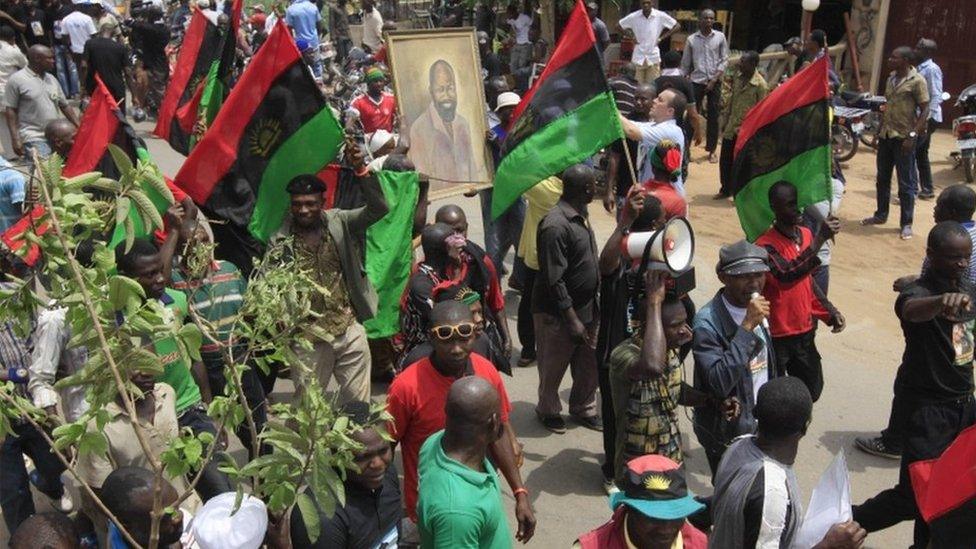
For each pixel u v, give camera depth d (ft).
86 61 49.88
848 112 47.16
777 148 20.75
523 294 25.23
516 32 62.59
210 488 14.21
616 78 42.09
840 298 31.12
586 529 18.42
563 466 20.59
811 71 20.02
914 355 16.65
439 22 69.87
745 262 15.93
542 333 21.07
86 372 8.55
